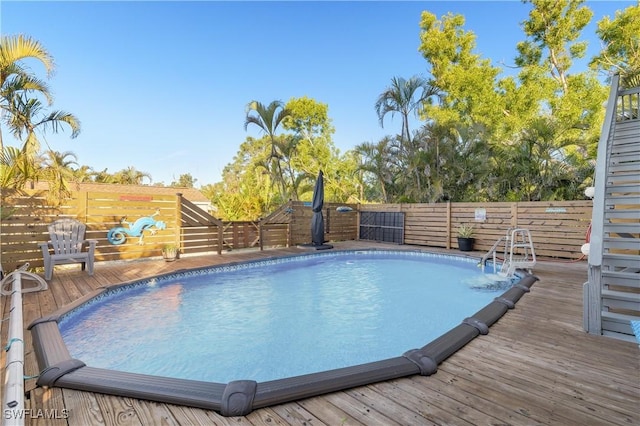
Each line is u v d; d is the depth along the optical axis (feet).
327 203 37.93
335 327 13.34
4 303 13.38
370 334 12.64
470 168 34.76
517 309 12.92
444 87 50.34
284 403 6.51
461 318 14.46
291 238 34.19
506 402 6.56
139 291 17.80
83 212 22.04
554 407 6.38
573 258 24.98
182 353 10.84
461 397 6.74
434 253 29.86
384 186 41.93
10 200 18.94
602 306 10.64
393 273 23.72
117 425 5.83
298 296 17.79
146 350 10.96
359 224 40.55
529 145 32.48
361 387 7.12
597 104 42.73
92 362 10.02
